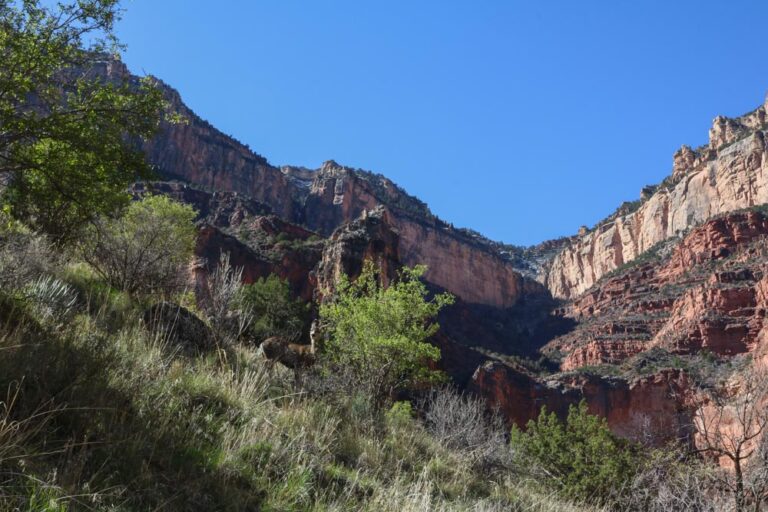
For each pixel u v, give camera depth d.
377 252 94.00
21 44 8.95
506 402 96.62
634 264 168.88
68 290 7.73
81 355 4.99
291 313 27.78
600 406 95.75
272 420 6.65
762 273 107.00
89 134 9.27
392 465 7.55
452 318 162.00
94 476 3.59
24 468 3.35
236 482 4.86
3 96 8.93
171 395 5.68
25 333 5.01
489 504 7.55
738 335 98.75
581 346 129.88
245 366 8.48
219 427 5.70
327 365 11.94
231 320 9.94
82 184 9.59
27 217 11.16
